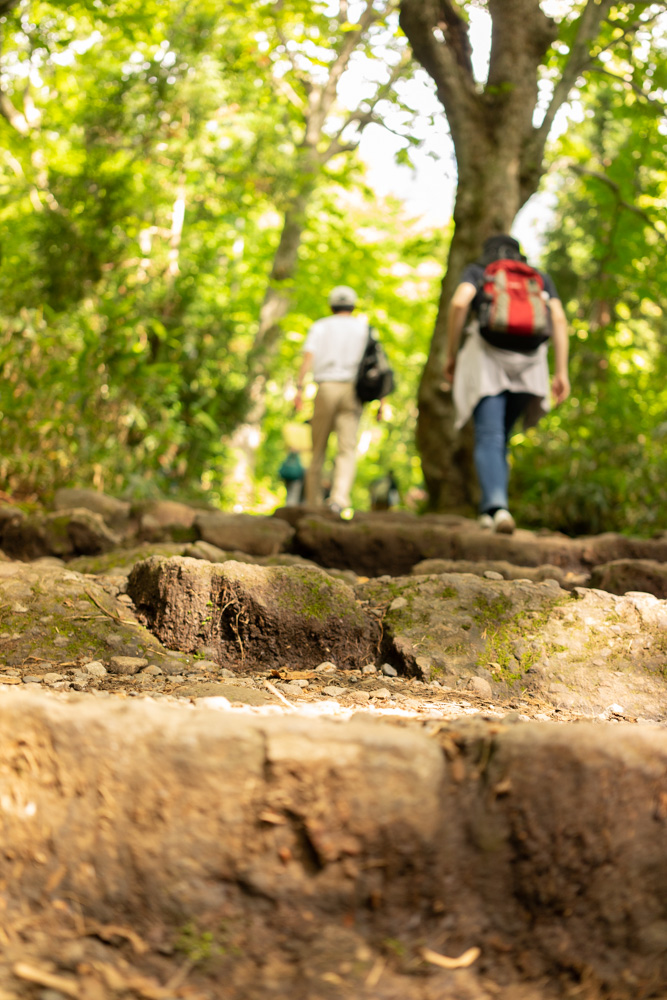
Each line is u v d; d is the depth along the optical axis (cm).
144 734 139
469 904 137
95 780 137
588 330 977
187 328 809
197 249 884
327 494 1218
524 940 136
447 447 824
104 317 695
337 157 1483
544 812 138
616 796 138
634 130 1012
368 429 2547
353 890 133
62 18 938
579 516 798
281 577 298
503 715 244
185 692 239
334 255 1504
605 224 1186
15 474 551
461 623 296
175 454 800
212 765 137
